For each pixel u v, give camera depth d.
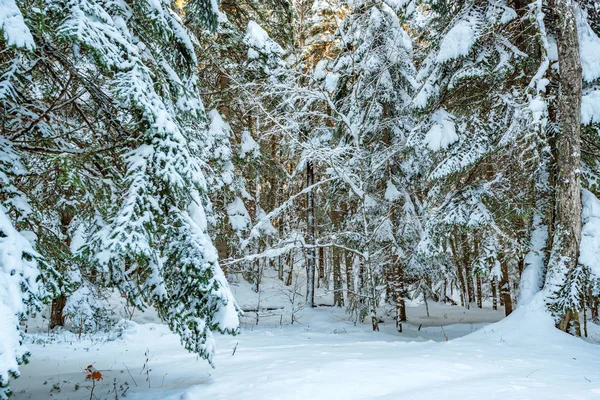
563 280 8.41
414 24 15.18
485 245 10.14
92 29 3.75
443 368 5.23
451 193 10.78
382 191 14.80
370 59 13.38
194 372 6.04
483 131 10.05
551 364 5.73
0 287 2.93
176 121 5.03
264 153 15.93
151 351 8.49
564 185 8.70
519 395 3.92
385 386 4.39
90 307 12.02
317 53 19.58
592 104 8.92
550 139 9.75
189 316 4.49
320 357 6.30
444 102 11.31
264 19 14.95
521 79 10.49
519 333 8.10
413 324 15.46
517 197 10.01
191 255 4.43
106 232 3.83
